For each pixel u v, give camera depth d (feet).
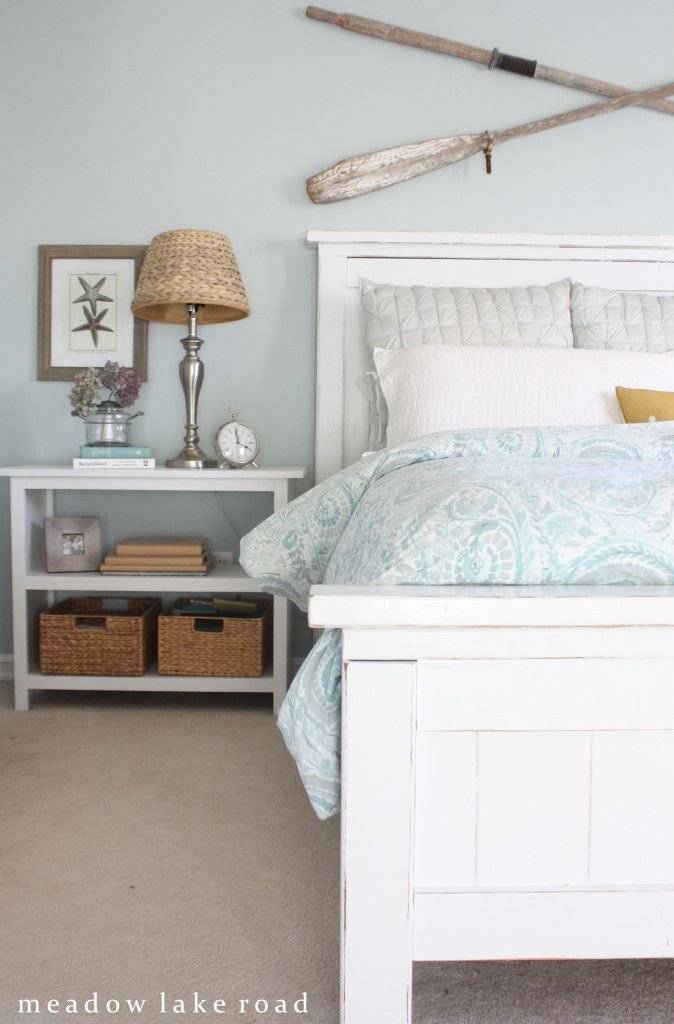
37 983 3.94
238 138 9.36
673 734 3.30
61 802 6.05
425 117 9.38
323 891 4.84
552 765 3.30
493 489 3.67
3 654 9.53
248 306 8.80
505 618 3.17
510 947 3.35
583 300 8.78
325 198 9.17
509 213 9.39
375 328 8.73
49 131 9.33
